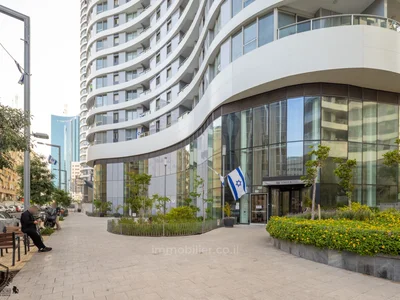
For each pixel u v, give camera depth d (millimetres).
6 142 6188
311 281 5785
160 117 36781
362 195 15797
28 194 10617
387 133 16922
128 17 43656
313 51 14555
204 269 6781
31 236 9430
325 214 11297
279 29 15867
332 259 6922
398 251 5723
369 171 16172
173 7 32656
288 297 4949
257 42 16844
